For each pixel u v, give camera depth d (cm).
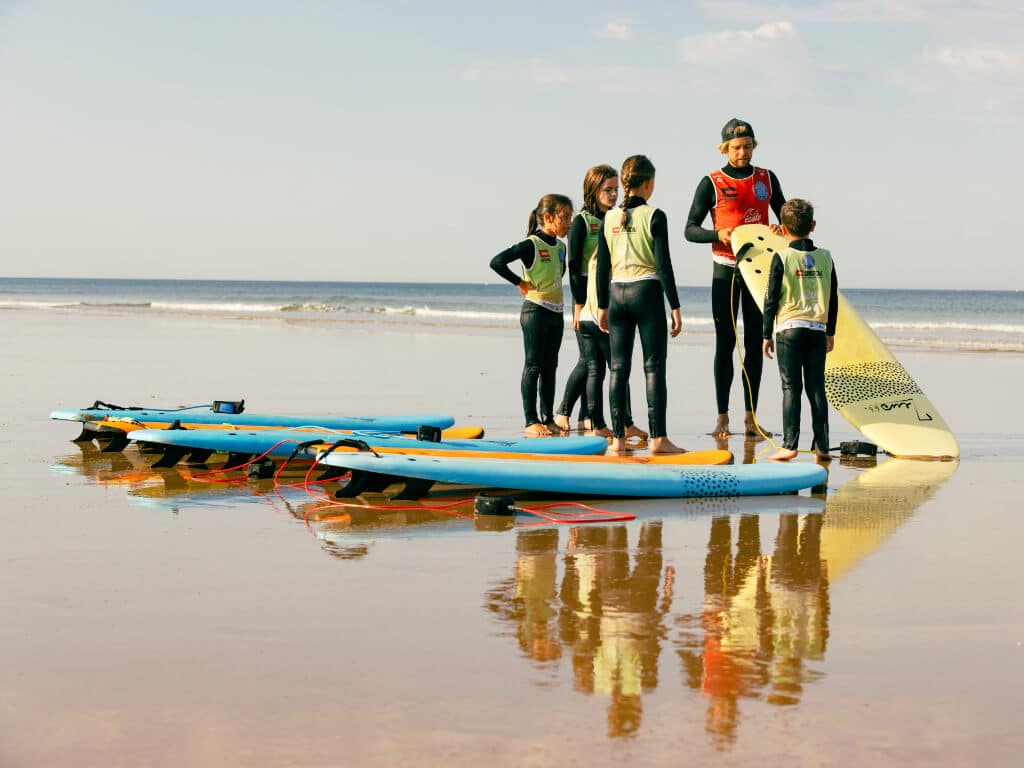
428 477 600
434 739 273
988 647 350
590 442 740
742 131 907
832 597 409
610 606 394
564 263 915
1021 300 8662
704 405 1208
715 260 925
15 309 4722
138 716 288
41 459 759
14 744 270
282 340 2367
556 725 283
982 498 640
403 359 1827
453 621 373
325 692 305
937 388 1421
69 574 432
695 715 290
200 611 382
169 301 7350
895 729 282
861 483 701
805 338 786
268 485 662
